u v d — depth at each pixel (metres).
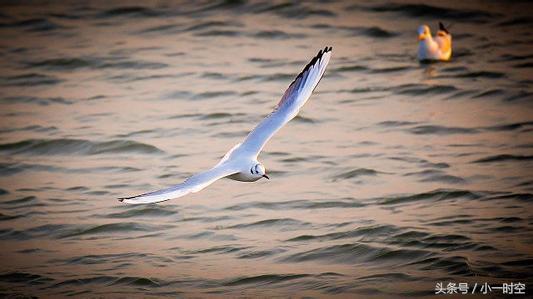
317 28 25.86
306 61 23.69
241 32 25.78
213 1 27.88
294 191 16.94
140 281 13.88
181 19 26.84
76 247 15.16
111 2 28.27
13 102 22.08
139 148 19.27
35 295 13.60
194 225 15.77
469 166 17.59
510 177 16.98
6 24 26.83
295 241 14.95
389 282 13.37
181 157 18.72
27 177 18.20
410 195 16.45
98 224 15.94
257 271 14.00
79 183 17.77
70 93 22.50
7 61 24.44
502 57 23.70
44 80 23.30
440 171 17.41
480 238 14.52
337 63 23.53
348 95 21.75
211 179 9.24
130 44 25.28
